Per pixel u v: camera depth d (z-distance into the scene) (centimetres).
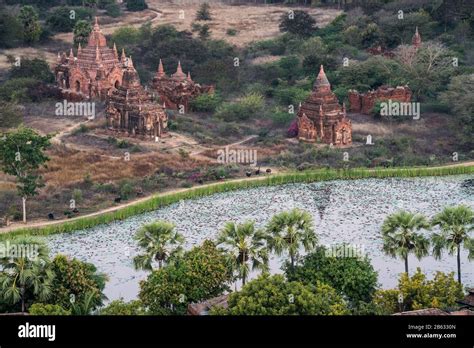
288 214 13388
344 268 12794
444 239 13500
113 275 14762
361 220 17412
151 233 13338
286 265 13475
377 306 11750
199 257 12712
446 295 12106
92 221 17225
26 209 18088
